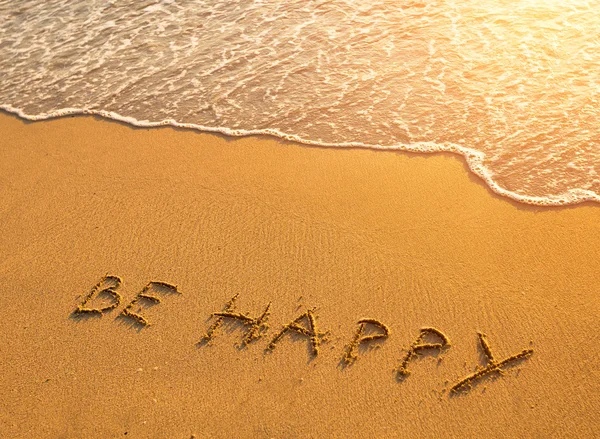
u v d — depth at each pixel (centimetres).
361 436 187
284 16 335
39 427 192
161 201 241
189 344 205
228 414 192
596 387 191
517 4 315
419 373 196
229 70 297
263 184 244
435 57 289
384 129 259
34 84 302
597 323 201
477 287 211
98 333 209
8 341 208
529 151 245
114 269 223
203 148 260
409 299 210
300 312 210
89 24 353
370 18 321
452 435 187
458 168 243
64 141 269
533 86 268
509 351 199
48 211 241
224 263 222
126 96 289
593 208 227
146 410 194
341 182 242
